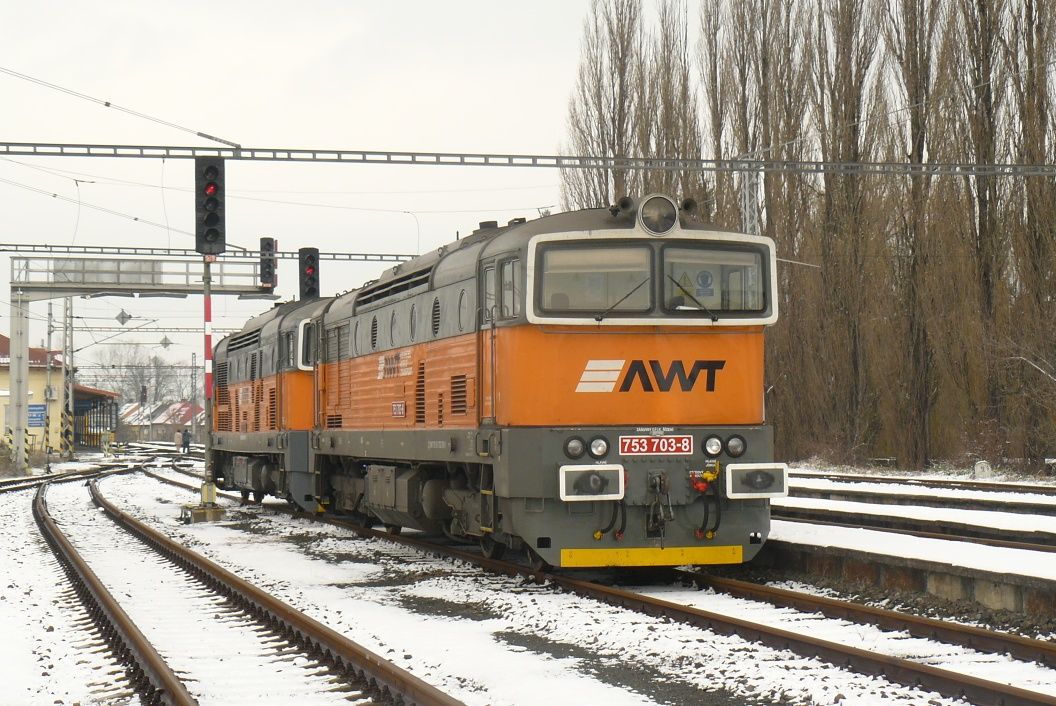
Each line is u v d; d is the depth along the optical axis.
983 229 48.03
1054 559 16.25
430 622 15.34
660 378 18.38
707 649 13.03
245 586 17.31
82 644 14.52
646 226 18.22
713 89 60.88
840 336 54.25
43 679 12.44
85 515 37.69
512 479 17.92
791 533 20.59
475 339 19.91
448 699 9.79
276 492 37.09
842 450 53.66
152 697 11.22
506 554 22.94
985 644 12.63
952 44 49.53
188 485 52.75
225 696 11.25
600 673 12.10
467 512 21.08
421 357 22.83
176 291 64.06
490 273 19.39
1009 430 45.38
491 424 19.11
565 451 17.83
